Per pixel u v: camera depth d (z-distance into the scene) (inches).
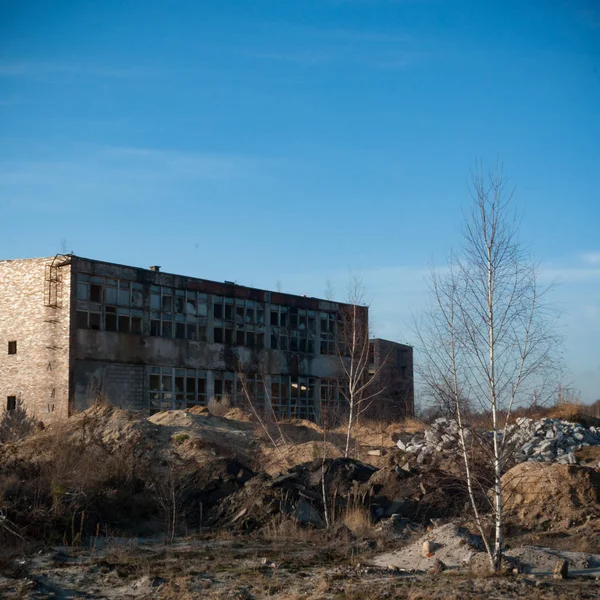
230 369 2241.6
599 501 821.2
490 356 591.5
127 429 1293.1
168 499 930.1
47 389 1870.1
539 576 552.4
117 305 1984.5
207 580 575.2
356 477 1012.5
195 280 2181.3
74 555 715.4
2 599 529.0
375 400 1870.1
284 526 861.8
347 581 555.5
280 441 1389.0
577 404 1376.7
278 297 2405.3
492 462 585.9
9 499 864.9
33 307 1918.1
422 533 802.2
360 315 1653.5
